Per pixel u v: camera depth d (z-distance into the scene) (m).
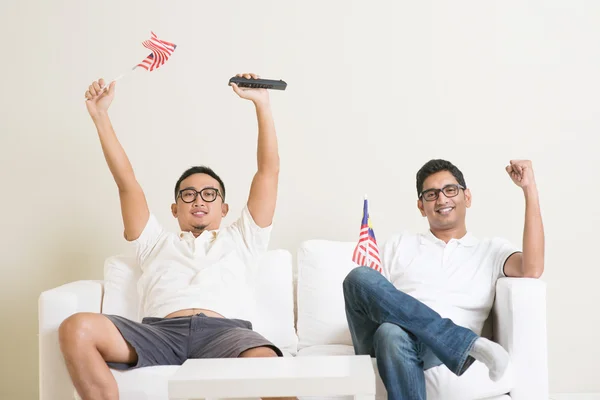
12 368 2.97
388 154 3.03
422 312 1.96
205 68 3.04
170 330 2.16
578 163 3.01
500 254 2.35
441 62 3.04
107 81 3.03
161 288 2.33
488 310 2.32
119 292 2.44
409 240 2.50
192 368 1.65
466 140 3.02
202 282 2.31
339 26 3.05
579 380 2.96
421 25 3.05
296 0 3.06
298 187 3.02
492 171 3.01
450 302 2.31
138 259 2.45
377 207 3.02
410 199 3.01
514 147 3.02
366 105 3.04
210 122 3.04
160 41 2.39
